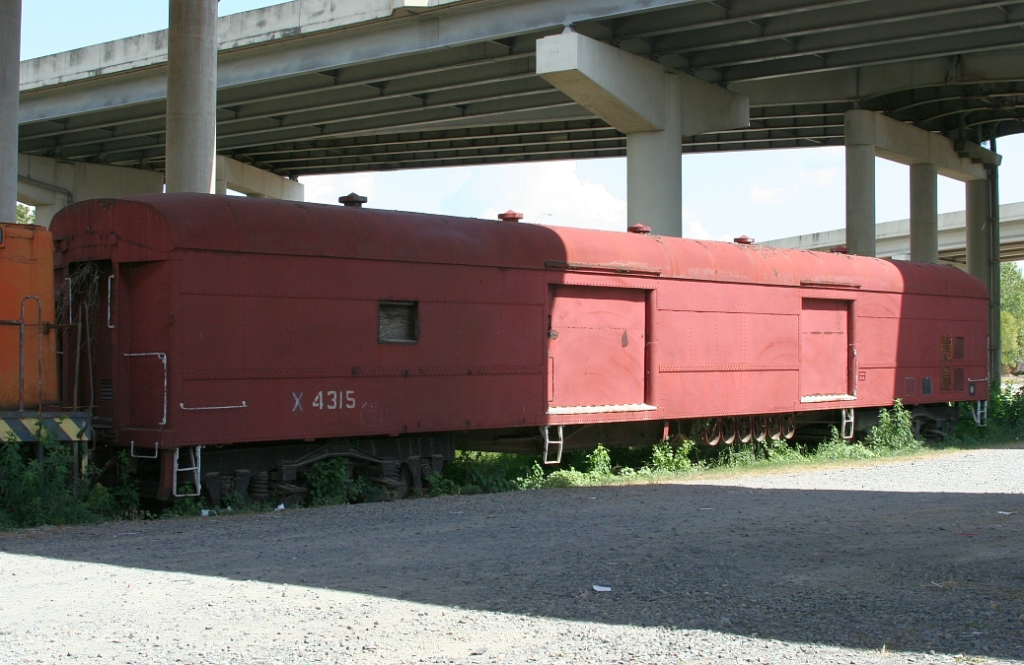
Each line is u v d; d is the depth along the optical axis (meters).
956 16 27.80
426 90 35.38
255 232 12.20
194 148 21.61
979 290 24.67
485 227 14.77
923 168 41.75
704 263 17.64
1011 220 63.22
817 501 12.88
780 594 7.57
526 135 46.97
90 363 12.38
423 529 10.38
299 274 12.59
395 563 8.59
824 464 18.16
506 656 6.00
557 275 15.45
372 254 13.26
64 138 47.94
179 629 6.45
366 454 13.58
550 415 15.35
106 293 12.36
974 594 7.62
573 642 6.29
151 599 7.20
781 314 19.09
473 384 14.38
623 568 8.44
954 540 9.95
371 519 11.03
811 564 8.68
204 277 11.80
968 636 6.50
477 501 12.62
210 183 21.86
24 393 11.77
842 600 7.41
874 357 21.28
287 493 12.71
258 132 43.09
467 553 9.08
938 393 23.20
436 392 13.95
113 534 9.94
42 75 40.31
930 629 6.66
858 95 36.72
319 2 31.81
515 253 14.91
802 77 36.94
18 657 5.83
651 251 16.91
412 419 13.69
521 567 8.46
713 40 28.53
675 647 6.21
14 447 10.88
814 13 27.38
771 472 16.86
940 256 70.50
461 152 52.44
